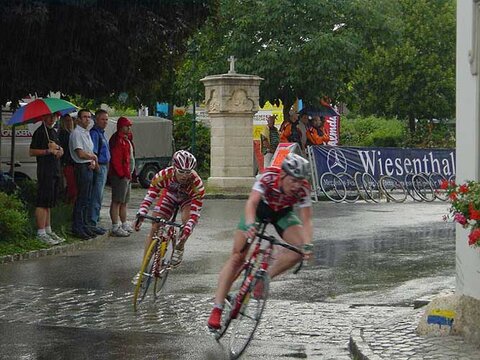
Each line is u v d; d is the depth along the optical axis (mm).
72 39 23203
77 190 22062
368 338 11836
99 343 12180
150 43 24000
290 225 11742
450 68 56875
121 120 23516
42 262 19297
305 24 44000
